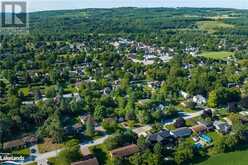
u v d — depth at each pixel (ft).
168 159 542.98
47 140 611.88
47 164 532.73
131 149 562.66
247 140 614.75
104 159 554.87
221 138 597.11
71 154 531.50
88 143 607.37
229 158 559.79
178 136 631.97
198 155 566.77
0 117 633.20
